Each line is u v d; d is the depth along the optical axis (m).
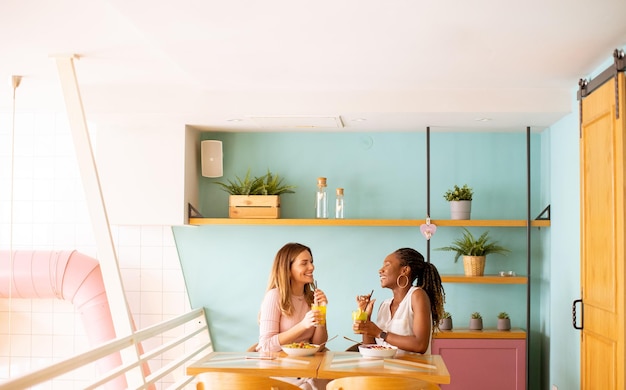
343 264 5.71
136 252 5.76
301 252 4.03
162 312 5.74
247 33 3.60
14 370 5.71
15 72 4.54
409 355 3.74
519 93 4.87
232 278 5.73
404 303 3.88
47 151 5.75
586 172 4.32
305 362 3.56
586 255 4.30
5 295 5.42
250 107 4.93
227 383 3.20
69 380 5.71
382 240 5.71
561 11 3.25
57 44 3.93
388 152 5.71
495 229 5.69
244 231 5.74
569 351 4.86
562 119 5.08
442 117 5.05
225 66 4.30
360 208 5.70
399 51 3.94
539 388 5.64
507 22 3.41
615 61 3.71
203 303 5.74
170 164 5.35
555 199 5.27
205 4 3.15
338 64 4.23
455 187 5.48
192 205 5.51
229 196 5.67
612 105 3.78
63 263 5.39
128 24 3.60
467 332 5.30
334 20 3.38
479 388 5.28
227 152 5.75
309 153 5.74
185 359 5.12
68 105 4.18
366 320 3.80
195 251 5.75
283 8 3.21
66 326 5.73
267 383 3.18
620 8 3.21
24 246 5.72
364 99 4.91
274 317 3.96
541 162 5.68
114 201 5.35
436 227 5.53
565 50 3.90
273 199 5.48
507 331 5.36
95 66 4.39
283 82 4.71
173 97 4.93
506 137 5.69
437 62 4.18
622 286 3.63
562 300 5.05
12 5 3.33
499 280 5.34
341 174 5.73
